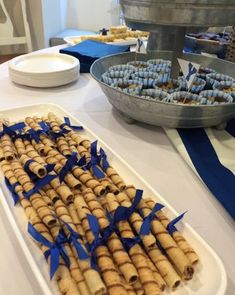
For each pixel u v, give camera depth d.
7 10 1.58
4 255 0.30
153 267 0.27
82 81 0.75
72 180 0.36
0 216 0.34
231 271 0.30
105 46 0.86
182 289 0.26
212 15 0.39
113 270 0.26
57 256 0.27
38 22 1.55
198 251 0.29
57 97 0.65
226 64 0.65
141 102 0.46
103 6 1.67
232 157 0.45
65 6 1.73
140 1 0.40
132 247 0.28
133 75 0.61
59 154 0.41
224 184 0.39
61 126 0.48
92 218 0.30
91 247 0.27
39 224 0.30
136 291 0.25
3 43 1.51
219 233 0.34
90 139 0.47
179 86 0.57
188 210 0.37
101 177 0.37
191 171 0.44
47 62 0.76
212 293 0.26
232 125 0.53
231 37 0.79
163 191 0.40
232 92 0.55
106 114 0.59
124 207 0.31
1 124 0.47
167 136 0.52
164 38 0.72
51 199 0.34
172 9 0.39
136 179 0.38
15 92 0.67
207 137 0.49
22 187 0.35
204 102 0.51
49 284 0.25
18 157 0.41
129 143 0.50
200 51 0.86
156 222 0.30
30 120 0.49
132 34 1.09
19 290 0.27
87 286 0.25
